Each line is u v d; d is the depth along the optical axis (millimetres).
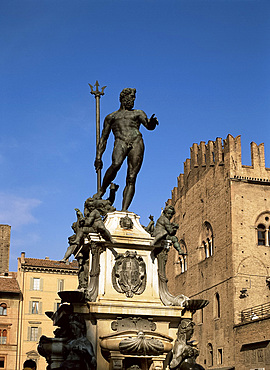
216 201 62500
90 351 12414
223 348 56250
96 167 15258
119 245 13625
